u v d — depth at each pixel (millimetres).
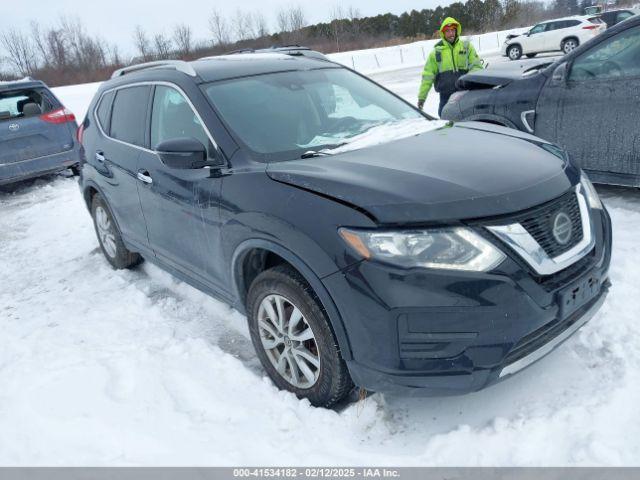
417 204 2215
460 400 2623
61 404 2732
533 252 2232
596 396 2502
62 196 7867
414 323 2158
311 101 3422
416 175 2420
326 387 2535
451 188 2301
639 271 3527
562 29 22000
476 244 2158
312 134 3170
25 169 8062
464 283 2121
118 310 3920
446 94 7367
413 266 2141
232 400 2766
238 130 3037
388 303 2156
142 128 3766
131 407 2707
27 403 2740
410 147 2828
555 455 2225
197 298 4016
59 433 2535
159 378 2924
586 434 2281
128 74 4246
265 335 2814
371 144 2938
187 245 3342
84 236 5922
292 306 2646
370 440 2451
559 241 2344
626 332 2957
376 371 2275
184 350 3232
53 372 3023
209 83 3334
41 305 4203
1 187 8844
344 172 2516
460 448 2305
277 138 3049
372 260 2178
